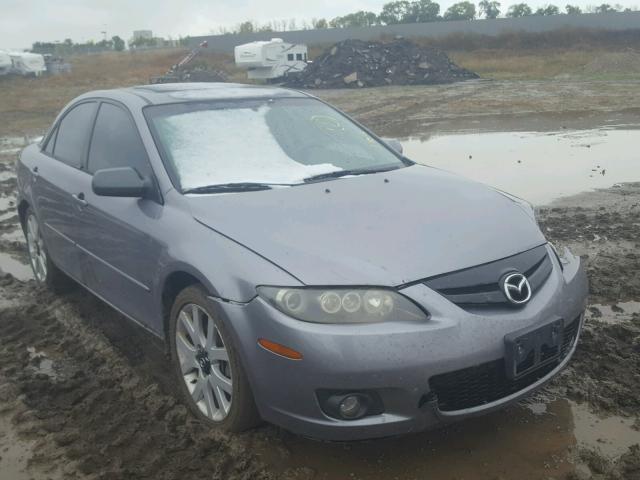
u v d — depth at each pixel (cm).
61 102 2788
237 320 296
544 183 895
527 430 328
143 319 395
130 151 409
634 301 486
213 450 320
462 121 1672
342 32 6794
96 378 403
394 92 2800
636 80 2717
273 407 295
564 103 1975
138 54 6725
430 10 10219
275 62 3572
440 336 279
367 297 281
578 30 5291
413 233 318
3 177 1152
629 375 373
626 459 299
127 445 330
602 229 668
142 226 368
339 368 273
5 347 453
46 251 533
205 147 398
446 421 286
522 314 299
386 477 298
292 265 294
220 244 318
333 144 434
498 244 320
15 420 357
